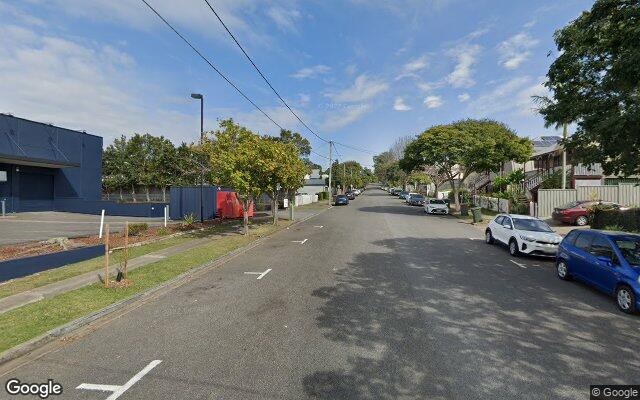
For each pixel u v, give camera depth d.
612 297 8.23
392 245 15.62
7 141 26.28
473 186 57.53
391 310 7.30
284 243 16.80
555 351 5.48
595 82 9.80
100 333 6.37
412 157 36.59
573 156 10.72
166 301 8.20
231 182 17.55
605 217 18.50
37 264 10.72
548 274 10.51
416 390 4.43
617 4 8.08
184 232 19.80
